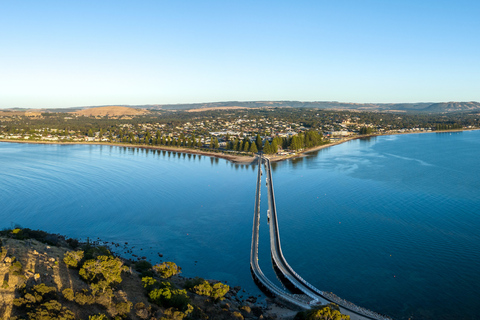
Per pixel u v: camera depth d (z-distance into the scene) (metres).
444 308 93.75
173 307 72.31
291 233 148.50
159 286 79.44
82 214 167.38
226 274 114.94
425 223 153.75
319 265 119.62
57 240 106.12
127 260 111.75
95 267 78.00
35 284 66.50
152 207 180.88
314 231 149.88
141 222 159.25
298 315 81.38
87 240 129.00
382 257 124.06
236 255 128.50
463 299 97.50
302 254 128.38
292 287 106.19
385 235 142.62
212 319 75.19
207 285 89.75
